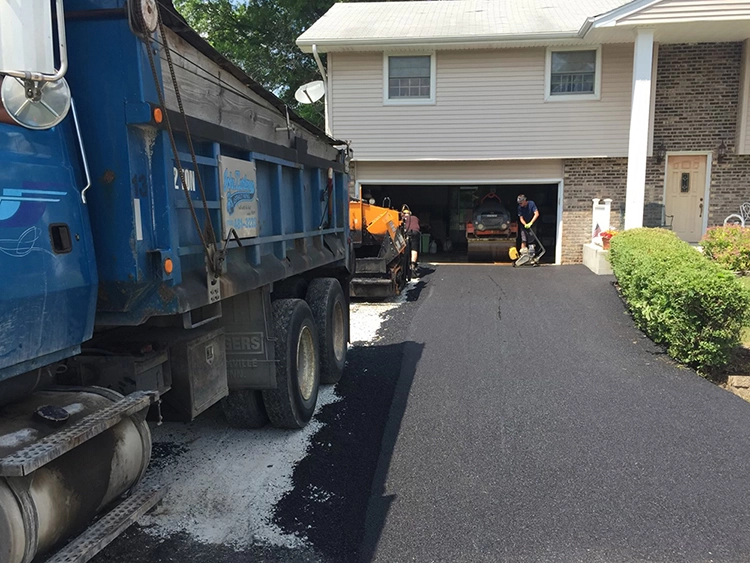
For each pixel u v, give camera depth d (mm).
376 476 4219
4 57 2086
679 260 7305
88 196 2695
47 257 2379
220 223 3504
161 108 2736
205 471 4215
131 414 2787
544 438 4824
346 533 3502
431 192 20844
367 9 17812
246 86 3945
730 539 3426
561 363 6828
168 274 2832
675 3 12086
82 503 2502
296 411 4758
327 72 15289
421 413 5387
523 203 14906
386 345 7809
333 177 6324
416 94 15102
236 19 26641
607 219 13391
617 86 14477
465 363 6898
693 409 5379
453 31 14594
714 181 14750
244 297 4375
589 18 12617
